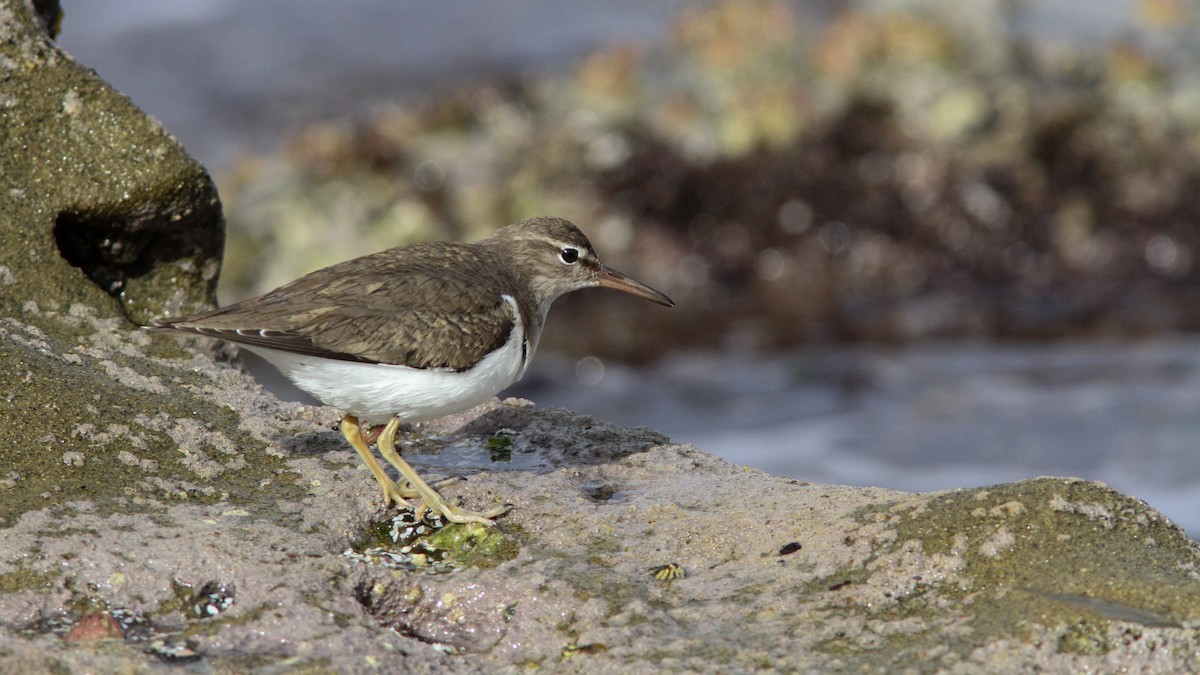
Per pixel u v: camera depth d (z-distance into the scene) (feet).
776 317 73.77
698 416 60.80
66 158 32.65
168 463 27.12
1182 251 77.61
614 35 99.25
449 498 27.63
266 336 26.48
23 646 20.93
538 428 32.27
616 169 79.77
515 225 34.06
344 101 90.58
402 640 22.74
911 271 77.56
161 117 87.35
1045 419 57.57
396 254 29.43
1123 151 79.66
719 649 22.30
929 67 82.58
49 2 39.29
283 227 77.51
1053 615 22.02
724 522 26.45
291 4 104.42
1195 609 21.89
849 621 22.86
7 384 27.25
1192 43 87.92
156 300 34.76
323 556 24.68
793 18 91.35
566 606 23.72
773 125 79.97
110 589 23.13
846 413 59.88
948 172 78.84
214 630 22.15
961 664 21.30
